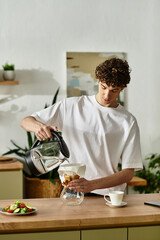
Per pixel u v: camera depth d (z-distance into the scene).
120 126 2.31
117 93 2.22
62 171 2.05
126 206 2.04
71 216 1.82
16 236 1.76
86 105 2.35
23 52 4.31
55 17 4.35
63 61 4.39
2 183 3.67
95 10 4.43
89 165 2.30
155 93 4.62
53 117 2.32
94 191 2.29
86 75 4.43
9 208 1.91
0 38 4.25
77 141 2.31
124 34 4.52
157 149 4.65
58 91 4.30
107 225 1.85
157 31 4.59
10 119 4.31
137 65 4.57
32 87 4.34
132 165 2.26
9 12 4.26
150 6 4.56
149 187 4.51
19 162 3.90
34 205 2.06
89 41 4.44
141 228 1.88
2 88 4.28
